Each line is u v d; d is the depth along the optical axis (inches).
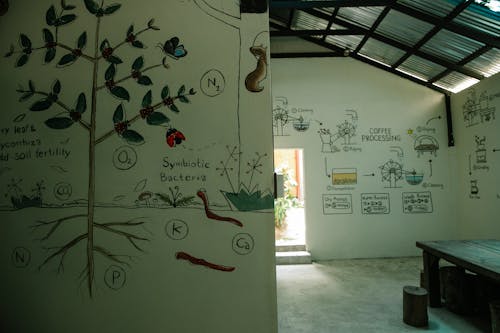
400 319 120.0
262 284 67.4
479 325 113.0
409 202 220.1
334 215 219.9
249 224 68.4
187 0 72.6
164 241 67.7
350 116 224.8
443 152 222.2
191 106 70.1
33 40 72.6
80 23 72.3
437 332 108.4
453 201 219.5
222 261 67.6
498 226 181.0
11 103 71.8
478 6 136.6
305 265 205.5
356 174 221.5
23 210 69.6
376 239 218.5
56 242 68.4
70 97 70.7
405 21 168.2
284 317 123.8
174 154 69.3
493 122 182.9
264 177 69.3
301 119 225.0
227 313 66.7
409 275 178.1
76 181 69.3
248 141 69.8
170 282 67.0
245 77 71.0
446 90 220.7
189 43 71.4
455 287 124.0
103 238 68.0
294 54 228.4
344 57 228.4
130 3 72.5
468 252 119.3
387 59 215.3
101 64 71.2
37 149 70.4
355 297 145.3
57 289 67.5
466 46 166.4
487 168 188.9
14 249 69.1
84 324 66.6
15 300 67.9
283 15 212.7
